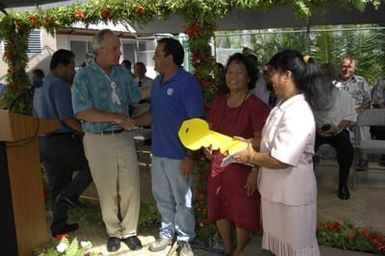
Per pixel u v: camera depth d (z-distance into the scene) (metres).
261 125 2.60
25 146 2.34
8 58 4.31
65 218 3.69
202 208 3.45
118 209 3.36
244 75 2.65
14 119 2.08
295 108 2.09
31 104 4.14
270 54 8.86
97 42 2.98
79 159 3.51
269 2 3.04
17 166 2.26
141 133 5.66
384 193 4.62
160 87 2.98
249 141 2.56
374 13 5.48
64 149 3.48
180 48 2.93
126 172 3.19
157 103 2.99
